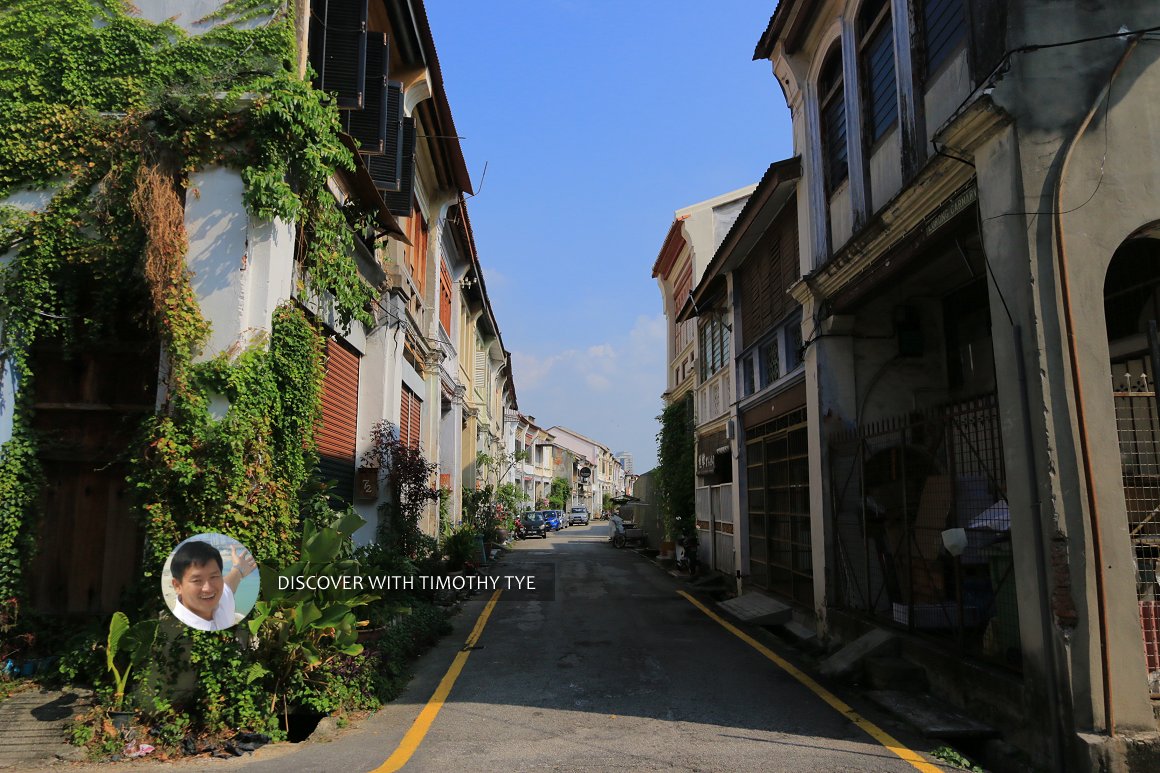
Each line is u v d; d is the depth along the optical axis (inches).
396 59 451.8
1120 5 212.7
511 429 1897.1
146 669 224.7
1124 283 267.3
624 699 274.4
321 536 251.8
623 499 1405.0
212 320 249.9
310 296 313.9
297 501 277.9
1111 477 192.5
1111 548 189.0
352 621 250.5
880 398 364.5
